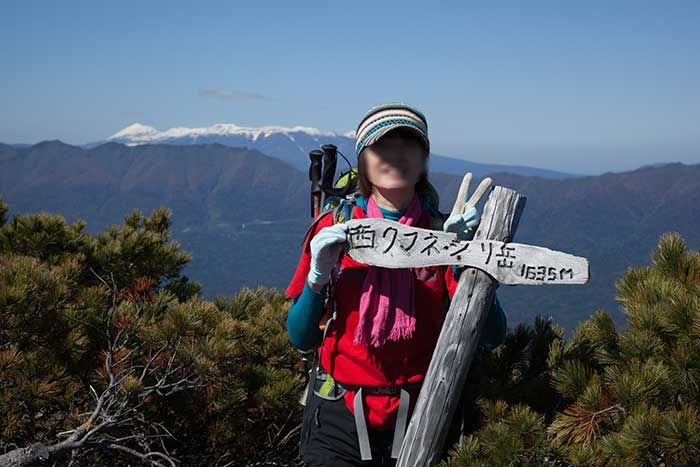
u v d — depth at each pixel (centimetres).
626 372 249
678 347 252
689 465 220
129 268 556
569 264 207
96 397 352
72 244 561
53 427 379
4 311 353
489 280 214
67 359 386
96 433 341
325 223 244
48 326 380
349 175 255
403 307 221
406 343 224
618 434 228
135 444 404
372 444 227
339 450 228
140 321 391
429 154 238
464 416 250
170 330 377
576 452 227
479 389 286
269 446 431
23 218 559
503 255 211
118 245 549
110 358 357
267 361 432
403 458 213
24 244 549
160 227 675
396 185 228
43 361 374
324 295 233
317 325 236
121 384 352
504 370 316
